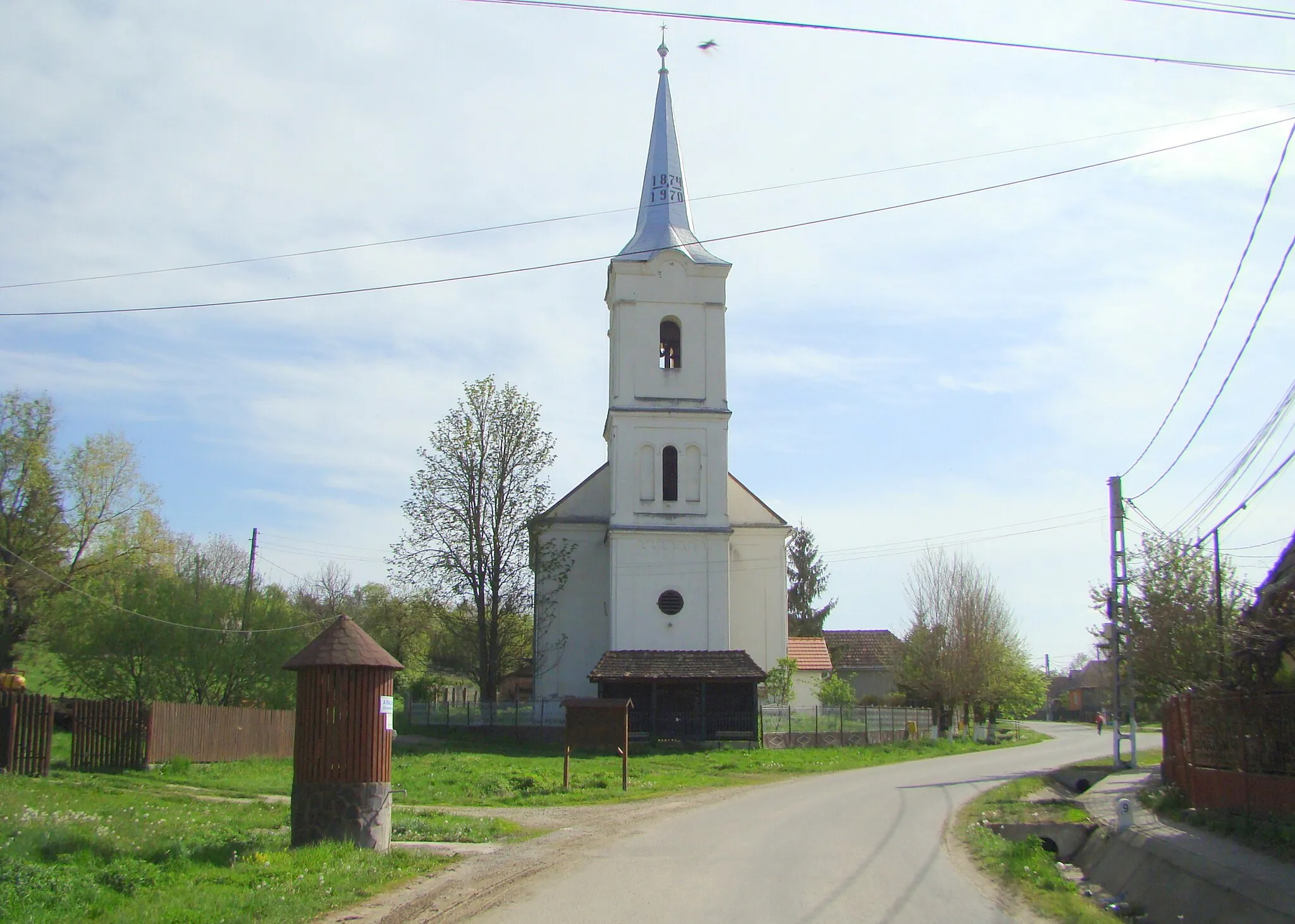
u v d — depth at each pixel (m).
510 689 68.94
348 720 15.70
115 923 10.46
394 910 12.24
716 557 47.47
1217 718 20.36
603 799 25.67
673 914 12.23
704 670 44.72
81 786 22.55
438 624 57.44
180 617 39.59
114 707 27.48
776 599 50.62
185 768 27.81
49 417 48.28
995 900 13.80
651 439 48.09
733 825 20.50
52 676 42.00
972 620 62.28
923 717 52.97
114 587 46.03
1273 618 19.89
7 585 45.66
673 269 49.44
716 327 49.31
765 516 51.31
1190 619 30.59
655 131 52.53
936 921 12.34
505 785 27.31
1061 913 13.16
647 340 48.88
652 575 47.12
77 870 12.48
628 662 44.97
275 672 41.25
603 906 12.57
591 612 50.31
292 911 11.60
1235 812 19.28
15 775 23.27
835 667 82.81
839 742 47.69
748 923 11.88
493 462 52.44
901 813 22.69
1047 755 43.75
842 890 13.93
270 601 42.84
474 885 13.79
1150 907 15.72
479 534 51.91
